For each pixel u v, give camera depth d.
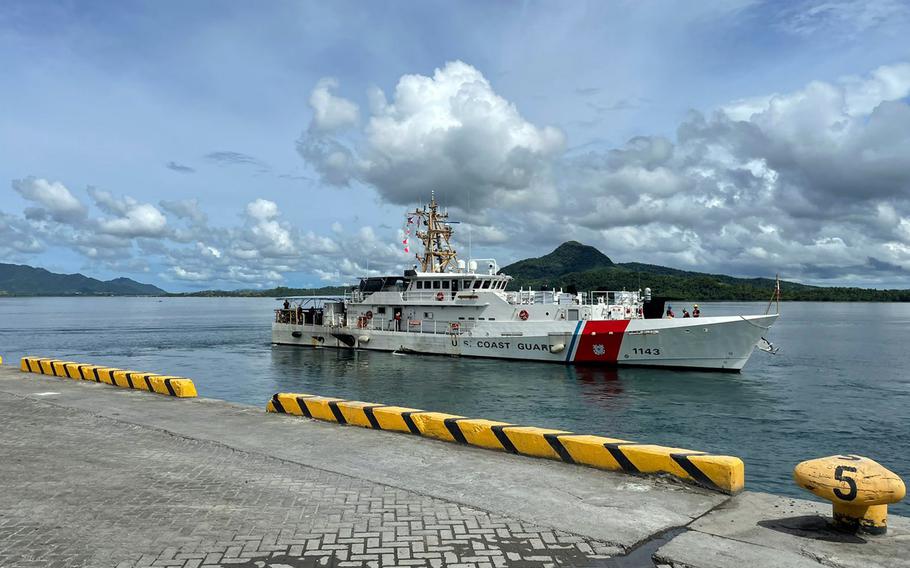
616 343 39.56
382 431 13.01
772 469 19.53
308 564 6.66
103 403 16.56
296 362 46.69
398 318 49.81
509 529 7.64
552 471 10.06
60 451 11.51
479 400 30.91
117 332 88.00
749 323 36.03
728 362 37.22
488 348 44.19
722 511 8.20
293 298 57.03
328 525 7.78
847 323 112.50
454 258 51.97
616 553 6.94
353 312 53.75
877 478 6.93
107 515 8.13
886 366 45.00
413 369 41.22
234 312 185.38
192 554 6.91
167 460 10.86
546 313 42.19
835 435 23.91
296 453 11.27
